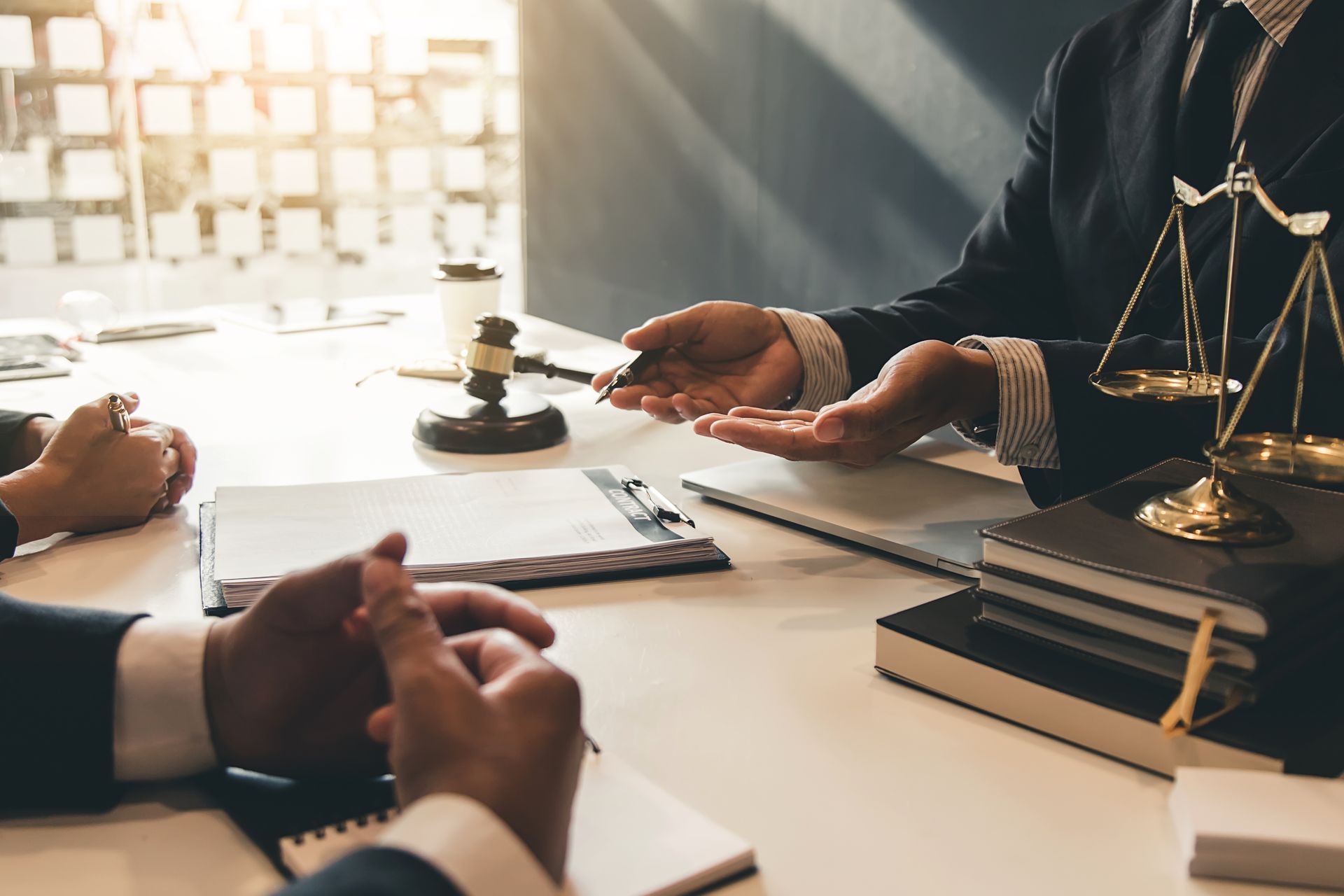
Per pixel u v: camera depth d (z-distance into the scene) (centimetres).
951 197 248
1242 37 119
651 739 62
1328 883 49
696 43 314
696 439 130
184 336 183
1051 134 142
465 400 131
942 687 67
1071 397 93
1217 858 50
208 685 56
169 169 404
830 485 107
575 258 384
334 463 117
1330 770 58
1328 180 110
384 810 54
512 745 41
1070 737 62
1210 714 58
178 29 392
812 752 61
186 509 103
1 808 55
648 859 49
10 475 93
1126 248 130
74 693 55
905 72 254
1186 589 58
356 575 51
